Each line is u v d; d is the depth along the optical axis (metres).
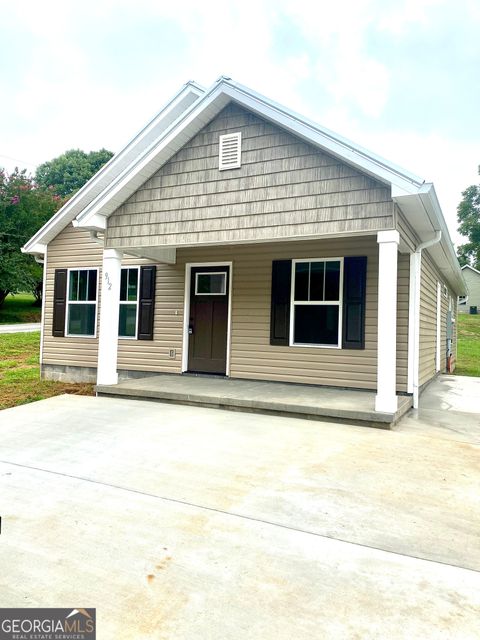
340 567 2.33
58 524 2.79
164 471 3.73
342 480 3.54
